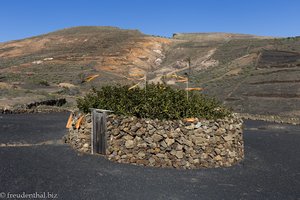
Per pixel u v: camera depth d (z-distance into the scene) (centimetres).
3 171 911
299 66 4578
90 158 1123
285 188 969
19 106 2739
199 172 1055
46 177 889
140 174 983
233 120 1276
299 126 2503
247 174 1084
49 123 2136
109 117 1140
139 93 1315
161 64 8119
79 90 4719
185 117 1159
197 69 6825
